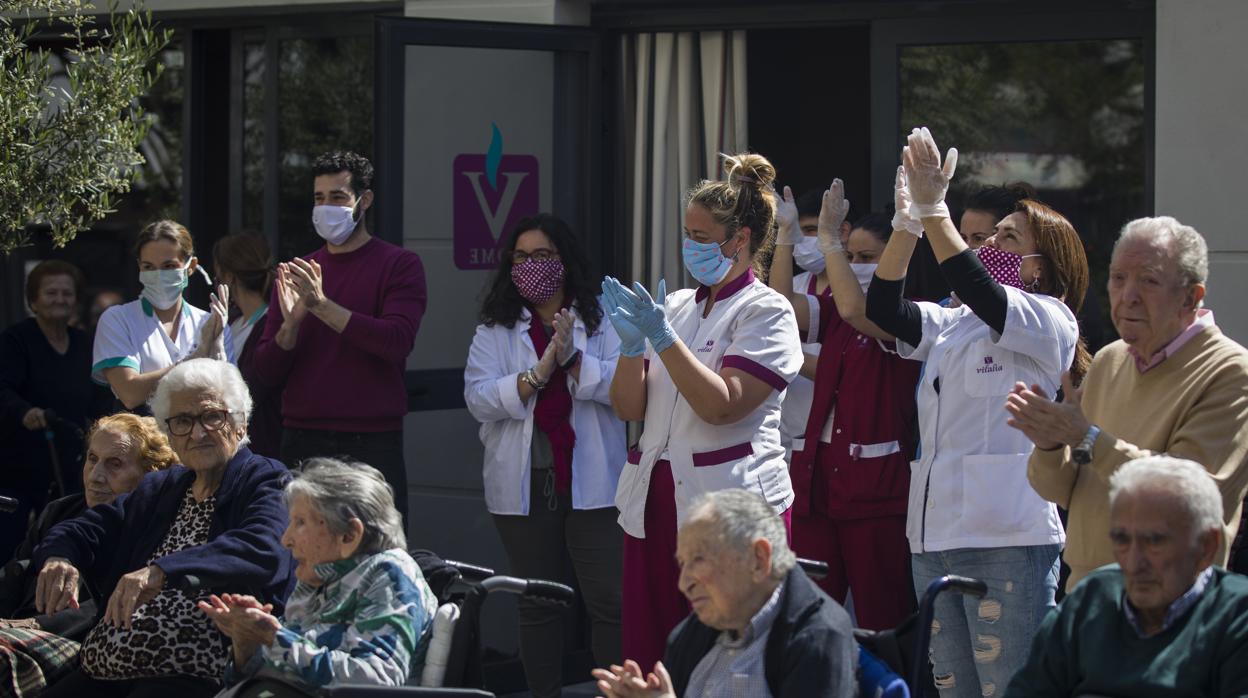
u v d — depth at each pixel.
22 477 25.95
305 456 21.17
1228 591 11.80
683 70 24.98
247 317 24.11
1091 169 23.38
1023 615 16.00
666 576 16.77
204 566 15.24
